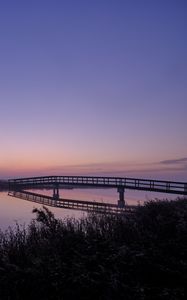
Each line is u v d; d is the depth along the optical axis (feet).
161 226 34.86
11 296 20.80
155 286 22.15
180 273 23.27
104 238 29.91
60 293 20.90
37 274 22.34
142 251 26.55
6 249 28.12
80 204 133.90
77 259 24.94
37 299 20.68
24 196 168.14
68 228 33.78
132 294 20.68
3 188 222.48
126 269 23.99
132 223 36.40
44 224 34.22
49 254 26.48
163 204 45.52
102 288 21.06
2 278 22.18
